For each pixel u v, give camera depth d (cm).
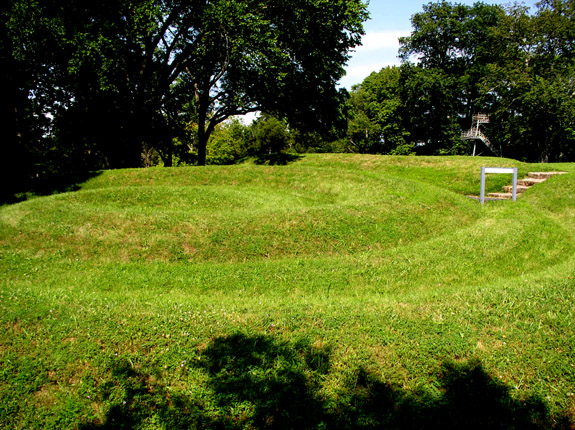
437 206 1166
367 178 1560
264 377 442
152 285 779
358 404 414
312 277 782
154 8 1803
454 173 1795
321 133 2762
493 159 2012
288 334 506
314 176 1678
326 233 987
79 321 540
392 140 4672
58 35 1767
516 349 467
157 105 2309
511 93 3688
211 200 1359
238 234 983
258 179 1716
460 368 445
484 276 771
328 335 501
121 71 1986
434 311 558
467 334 495
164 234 985
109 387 443
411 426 394
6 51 1850
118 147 2530
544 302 562
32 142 2486
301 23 2073
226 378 445
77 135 2494
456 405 411
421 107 4384
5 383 450
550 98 3341
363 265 820
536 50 3719
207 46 2039
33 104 2172
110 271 845
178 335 508
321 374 443
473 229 998
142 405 426
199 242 953
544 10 3678
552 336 484
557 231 984
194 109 3200
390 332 504
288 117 2611
